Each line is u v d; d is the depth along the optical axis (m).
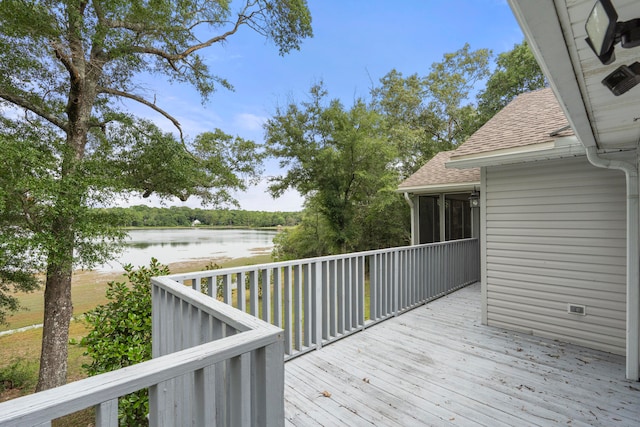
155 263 3.91
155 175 7.64
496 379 2.56
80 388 0.70
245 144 9.11
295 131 11.31
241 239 24.62
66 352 6.14
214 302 1.52
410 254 4.51
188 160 7.83
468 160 3.98
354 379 2.56
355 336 3.48
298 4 8.16
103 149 6.95
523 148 3.55
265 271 2.78
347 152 11.11
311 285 3.16
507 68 15.21
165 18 6.46
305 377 2.59
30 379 6.38
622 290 3.07
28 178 4.93
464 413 2.11
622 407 2.17
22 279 6.65
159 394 0.86
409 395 2.32
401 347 3.19
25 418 0.62
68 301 6.23
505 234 3.84
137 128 7.21
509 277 3.79
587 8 0.92
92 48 6.52
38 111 6.08
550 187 3.52
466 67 17.28
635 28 0.91
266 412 1.05
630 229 2.57
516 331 3.69
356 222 12.48
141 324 3.25
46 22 5.07
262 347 1.05
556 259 3.47
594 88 1.47
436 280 5.12
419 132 15.20
